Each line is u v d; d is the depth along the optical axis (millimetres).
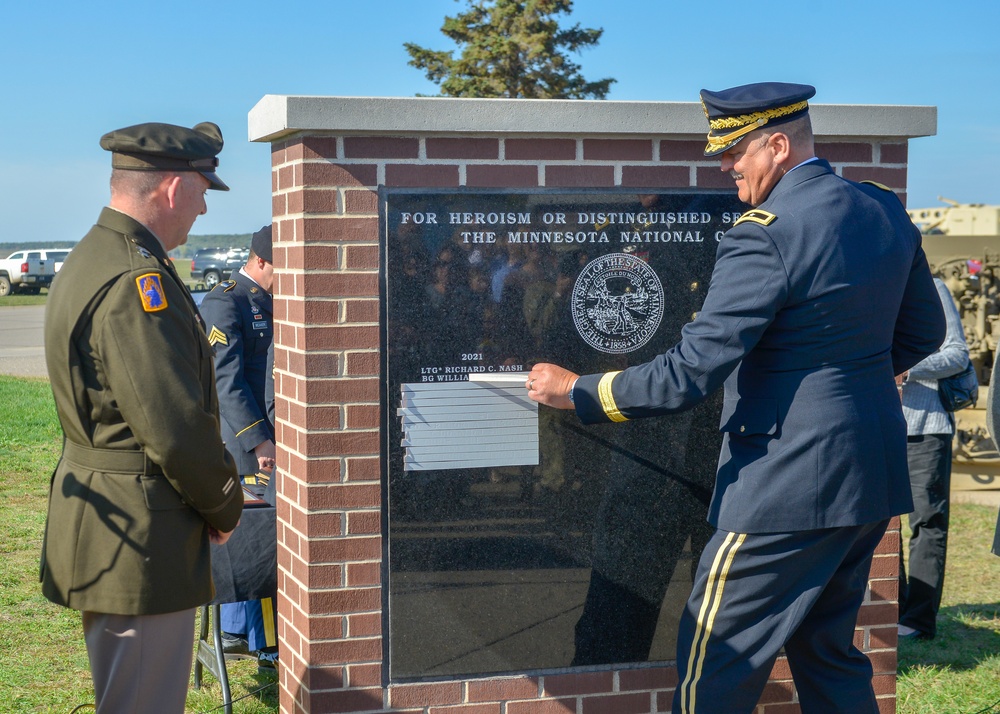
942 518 4488
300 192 2850
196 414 2391
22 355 18328
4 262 35469
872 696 2809
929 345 2838
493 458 3012
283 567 3199
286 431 3094
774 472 2496
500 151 2945
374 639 2988
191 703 3818
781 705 3260
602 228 3025
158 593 2449
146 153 2537
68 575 2467
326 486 2918
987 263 7734
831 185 2557
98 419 2445
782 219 2467
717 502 2631
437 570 3004
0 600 4773
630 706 3172
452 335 2955
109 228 2512
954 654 4371
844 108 3123
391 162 2881
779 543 2502
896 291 2562
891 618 3334
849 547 2570
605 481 3096
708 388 2484
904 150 3240
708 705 2576
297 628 3066
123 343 2355
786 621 2549
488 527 3025
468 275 2951
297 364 2945
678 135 3025
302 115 2766
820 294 2439
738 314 2439
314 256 2852
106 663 2506
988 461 7605
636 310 3061
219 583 3443
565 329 3021
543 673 3104
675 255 3076
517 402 3014
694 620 2643
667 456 3129
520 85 25016
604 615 3127
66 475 2508
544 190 2980
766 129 2582
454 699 3051
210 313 4367
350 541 2947
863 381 2516
